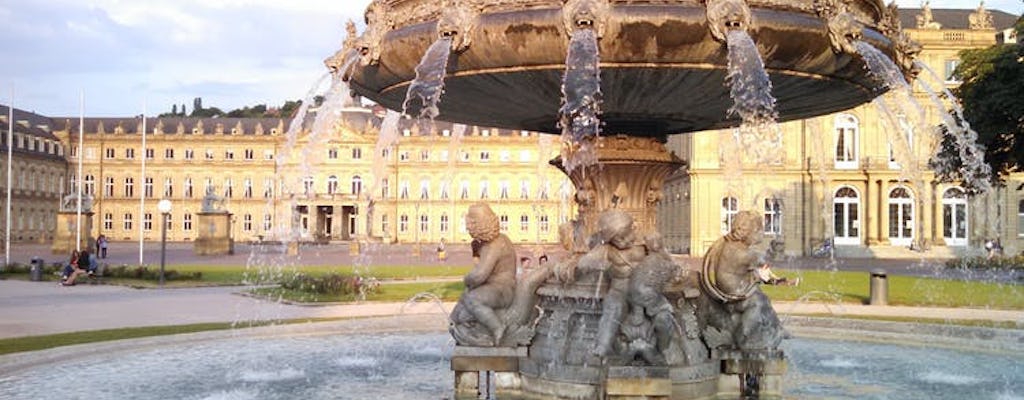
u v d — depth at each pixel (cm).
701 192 5491
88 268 2988
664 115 797
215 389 848
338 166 11000
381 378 917
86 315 1708
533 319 804
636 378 698
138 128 11788
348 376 930
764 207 5572
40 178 10588
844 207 5609
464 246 9450
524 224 10894
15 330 1392
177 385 870
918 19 5703
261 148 11306
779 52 639
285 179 11031
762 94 688
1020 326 1377
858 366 998
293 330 1329
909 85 791
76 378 909
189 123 11906
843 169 5553
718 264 798
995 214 5391
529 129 945
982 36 5456
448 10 641
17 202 9919
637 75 652
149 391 837
